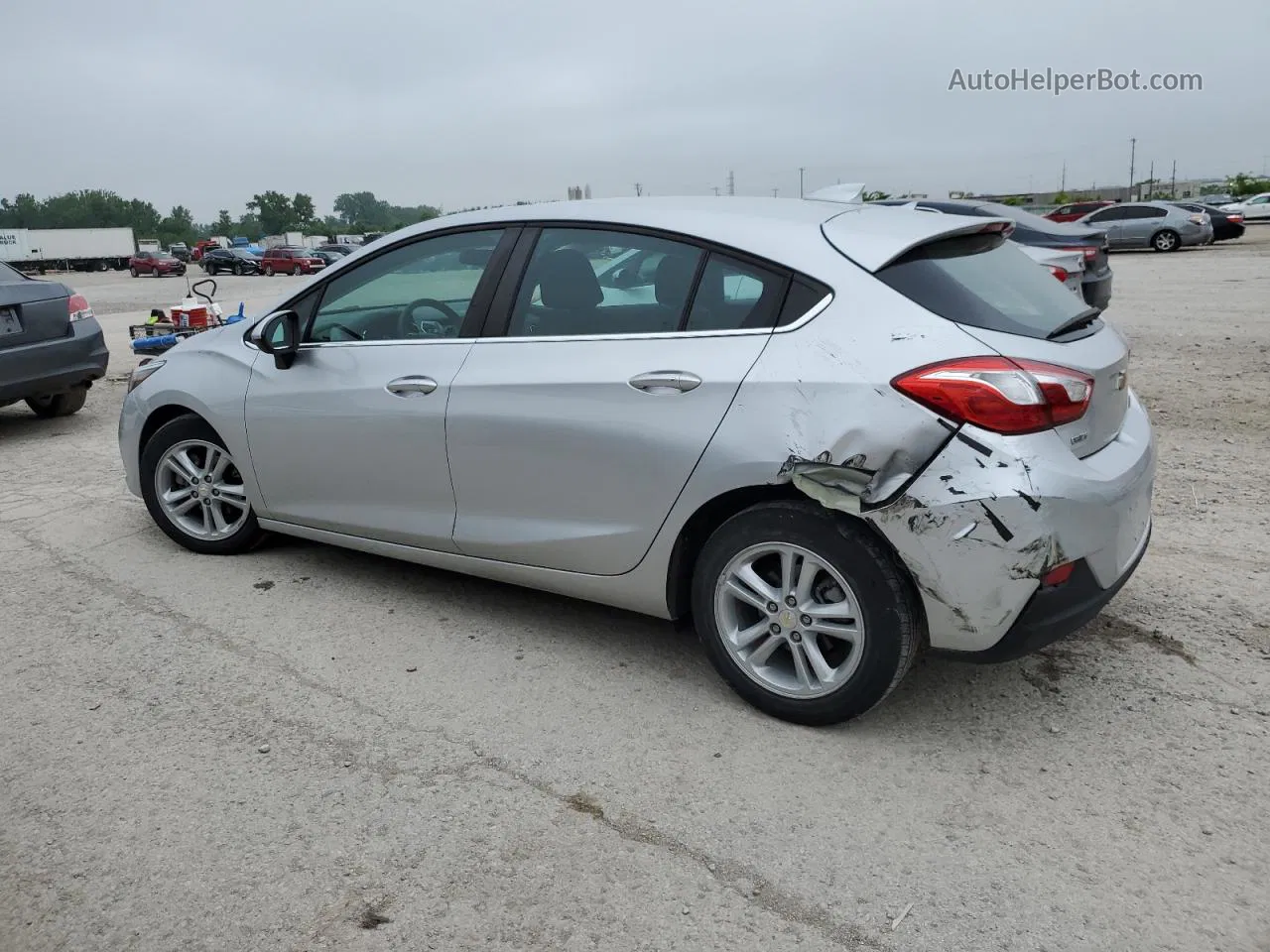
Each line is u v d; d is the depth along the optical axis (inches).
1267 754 115.2
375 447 151.3
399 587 168.2
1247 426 268.1
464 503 144.6
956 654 113.3
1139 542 122.9
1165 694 129.1
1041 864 97.3
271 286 1407.5
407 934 89.3
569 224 137.9
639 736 121.3
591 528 132.1
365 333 156.9
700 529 127.4
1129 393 137.3
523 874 97.0
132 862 99.3
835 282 116.3
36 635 150.6
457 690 133.0
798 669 120.8
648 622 154.3
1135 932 88.3
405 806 107.7
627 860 98.8
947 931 88.8
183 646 146.6
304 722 125.0
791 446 112.3
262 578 172.7
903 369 108.3
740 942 87.9
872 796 108.5
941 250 122.8
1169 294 601.9
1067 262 390.6
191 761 116.6
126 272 2635.3
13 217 7066.9
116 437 291.4
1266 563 171.5
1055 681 133.1
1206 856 98.0
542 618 155.9
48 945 88.7
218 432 171.9
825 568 115.0
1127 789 109.0
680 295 126.1
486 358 139.6
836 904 92.4
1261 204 1956.2
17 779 113.1
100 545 190.1
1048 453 106.7
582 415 128.6
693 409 120.0
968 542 105.8
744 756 116.7
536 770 114.3
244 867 98.3
